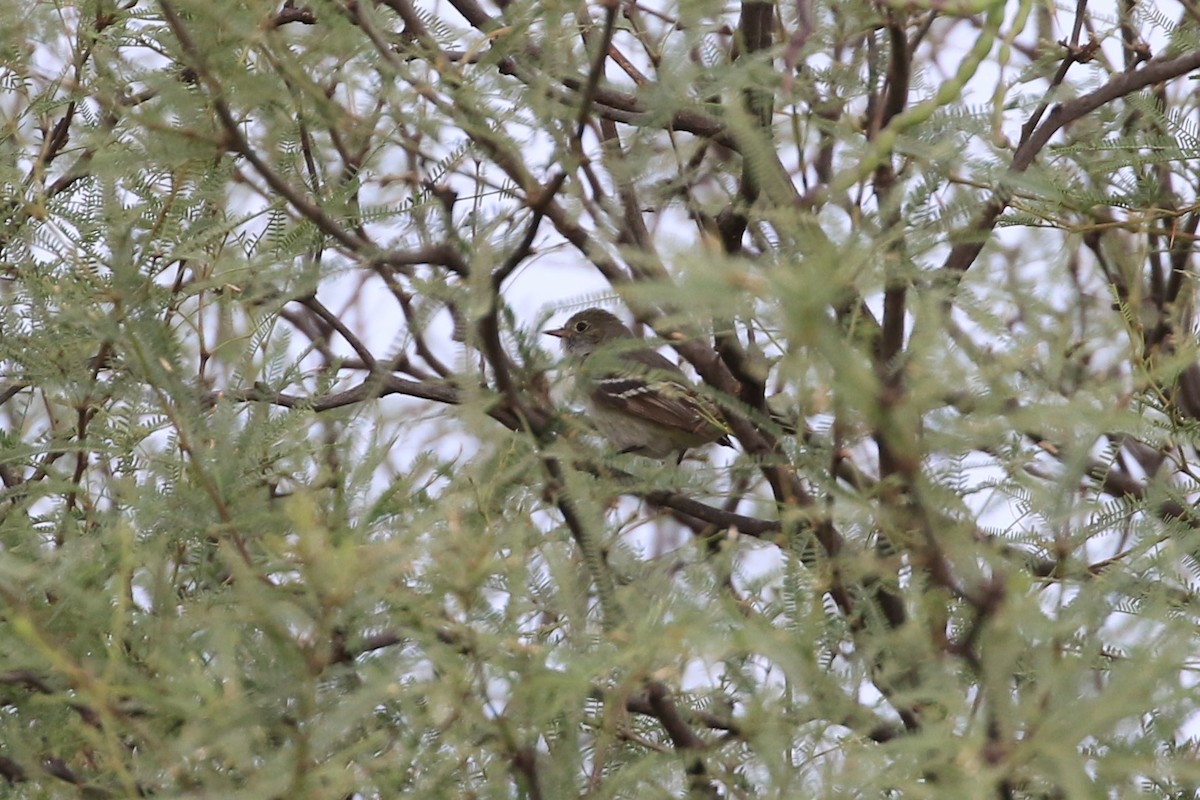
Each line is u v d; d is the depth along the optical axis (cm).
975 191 1027
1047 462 827
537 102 956
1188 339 1072
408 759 827
